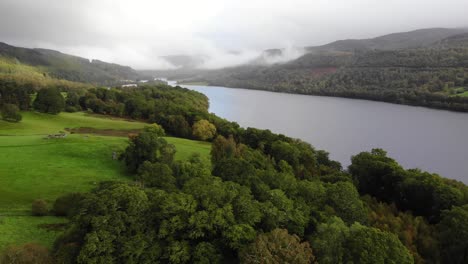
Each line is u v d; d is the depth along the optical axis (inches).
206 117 5324.8
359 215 1898.4
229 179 1950.1
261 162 2938.0
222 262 1295.5
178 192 1606.8
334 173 3299.7
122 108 6058.1
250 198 1598.2
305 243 1284.4
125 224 1280.8
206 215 1358.3
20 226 1656.0
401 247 1355.8
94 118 5354.3
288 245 1221.7
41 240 1525.6
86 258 1146.0
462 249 1710.1
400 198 2743.6
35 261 1188.5
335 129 7081.7
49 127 4328.3
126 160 2785.4
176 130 5017.2
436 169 4594.0
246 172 1991.9
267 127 7278.5
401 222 2160.4
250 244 1274.6
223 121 5334.6
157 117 5511.8
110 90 7298.2
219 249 1322.6
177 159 3107.8
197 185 1590.8
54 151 3073.3
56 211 1839.3
